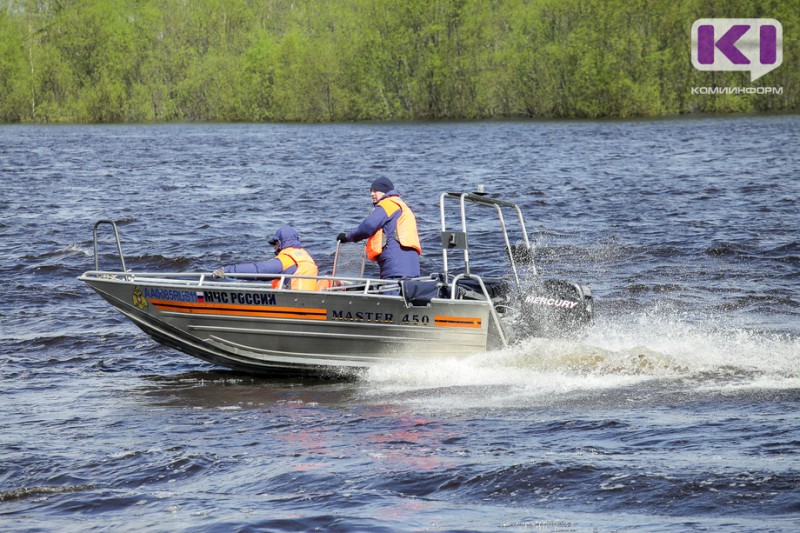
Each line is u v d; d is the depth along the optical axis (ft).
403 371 75.31
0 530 44.80
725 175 240.73
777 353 76.38
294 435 59.31
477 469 50.80
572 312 75.72
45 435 60.29
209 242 149.59
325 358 75.77
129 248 143.84
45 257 134.72
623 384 68.28
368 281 73.87
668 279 113.19
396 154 353.31
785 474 47.96
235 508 46.62
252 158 346.54
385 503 46.70
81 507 47.67
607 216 171.94
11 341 88.33
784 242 135.54
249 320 75.46
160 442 58.34
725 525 42.32
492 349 74.64
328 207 192.65
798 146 341.62
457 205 194.29
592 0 644.69
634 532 42.04
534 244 143.74
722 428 56.44
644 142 386.93
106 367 80.18
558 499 46.47
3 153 397.60
